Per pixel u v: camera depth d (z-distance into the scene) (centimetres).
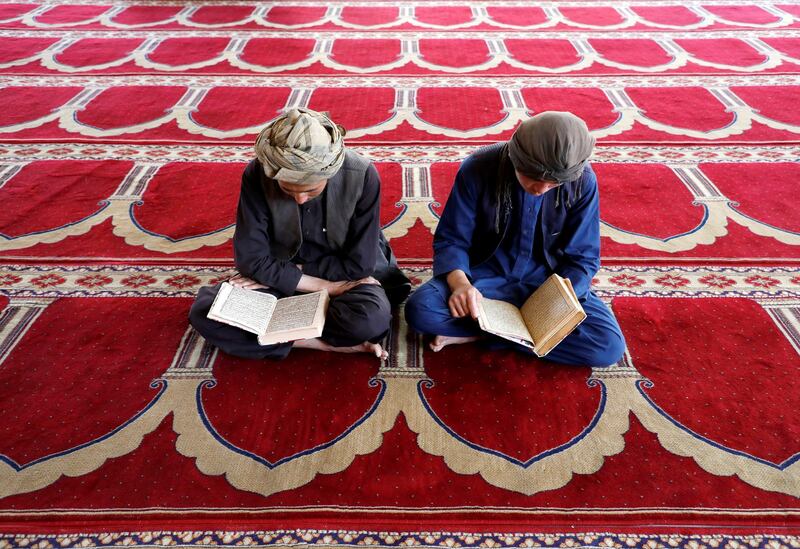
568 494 163
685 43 475
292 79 418
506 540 153
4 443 174
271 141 155
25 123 353
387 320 193
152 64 439
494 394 190
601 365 194
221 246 257
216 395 189
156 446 174
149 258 249
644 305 225
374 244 191
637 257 250
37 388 190
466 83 412
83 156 321
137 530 154
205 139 341
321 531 154
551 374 197
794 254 250
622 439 177
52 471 167
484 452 173
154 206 282
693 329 214
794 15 528
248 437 177
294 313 184
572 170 162
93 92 393
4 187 291
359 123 358
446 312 192
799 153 324
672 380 195
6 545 150
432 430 179
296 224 183
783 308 222
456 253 196
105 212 277
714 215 275
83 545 151
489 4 568
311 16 539
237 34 498
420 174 307
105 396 188
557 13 544
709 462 170
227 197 289
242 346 191
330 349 203
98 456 171
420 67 437
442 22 525
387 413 184
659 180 302
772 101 381
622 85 406
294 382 193
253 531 154
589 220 190
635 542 152
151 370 197
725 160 318
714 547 150
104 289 231
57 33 493
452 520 157
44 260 245
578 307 172
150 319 218
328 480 166
